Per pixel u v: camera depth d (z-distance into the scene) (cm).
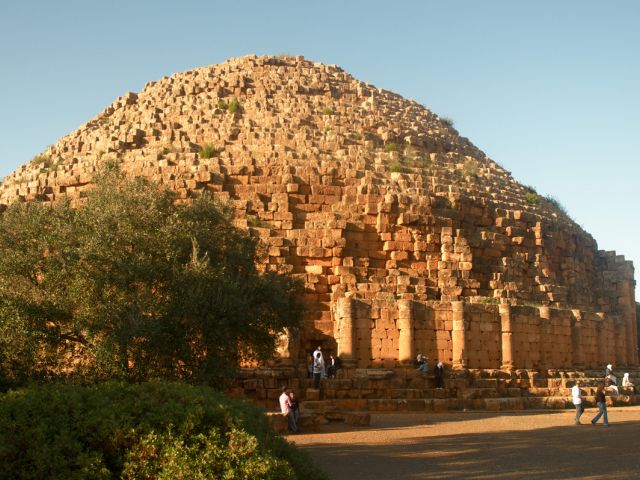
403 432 2983
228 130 5312
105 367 2495
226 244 3172
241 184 4834
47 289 2695
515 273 5125
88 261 2638
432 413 3766
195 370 2600
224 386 2736
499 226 5288
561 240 5675
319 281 4544
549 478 1925
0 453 1339
